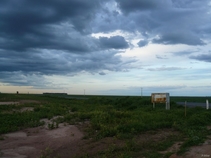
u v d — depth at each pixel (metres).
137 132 11.95
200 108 20.67
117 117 15.73
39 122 14.67
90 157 8.48
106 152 8.71
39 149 9.66
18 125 14.17
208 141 9.80
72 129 13.09
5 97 40.03
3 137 11.50
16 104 26.05
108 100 31.95
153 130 12.65
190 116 15.88
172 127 13.30
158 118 15.16
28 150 9.52
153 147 9.31
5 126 13.48
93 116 15.87
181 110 18.69
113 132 11.56
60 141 10.79
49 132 12.59
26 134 12.27
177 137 10.85
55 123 14.80
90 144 10.09
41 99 38.88
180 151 8.30
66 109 21.58
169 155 8.08
